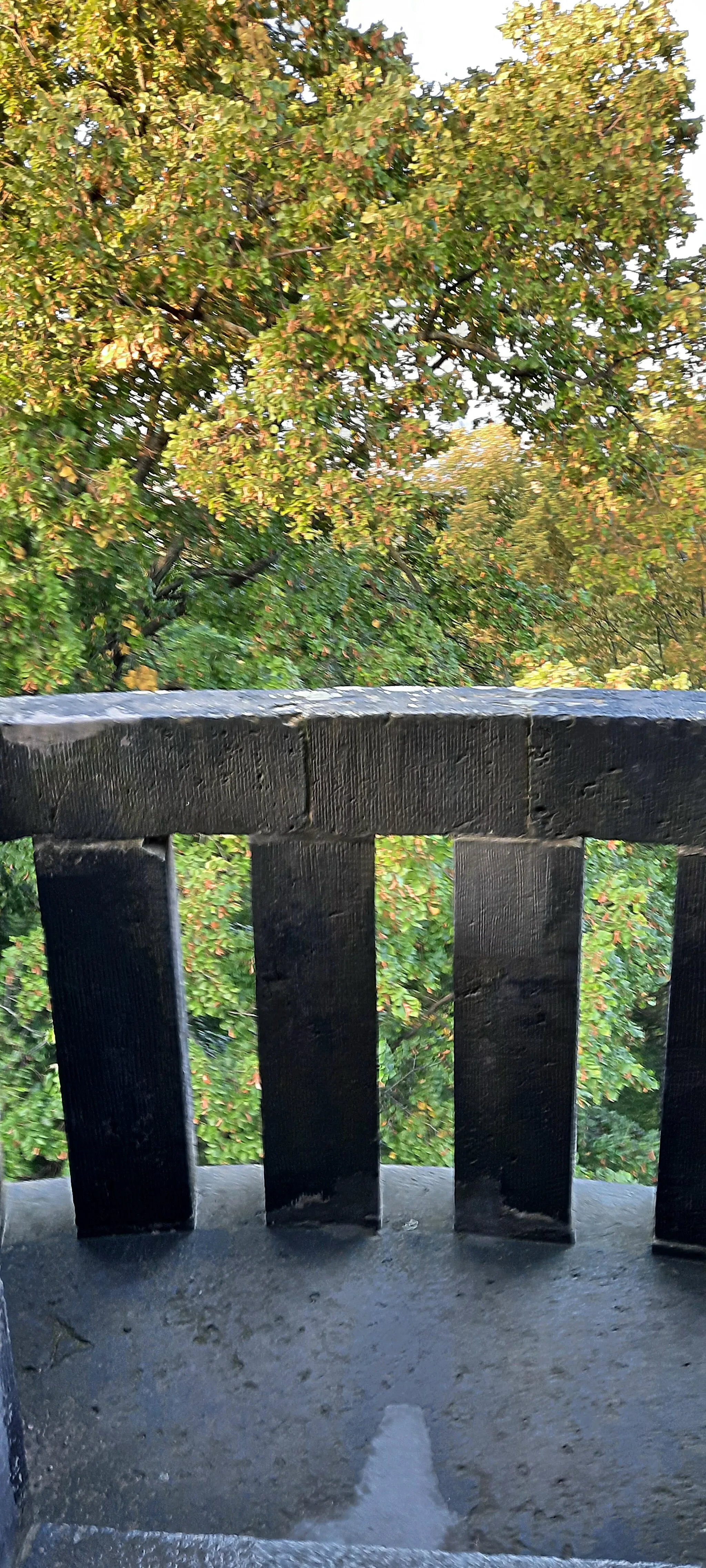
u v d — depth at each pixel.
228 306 10.34
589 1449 1.29
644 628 15.49
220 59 9.91
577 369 11.46
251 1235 1.65
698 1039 1.47
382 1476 1.26
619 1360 1.41
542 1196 1.59
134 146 9.29
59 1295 1.54
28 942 8.55
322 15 11.11
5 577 8.53
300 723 1.42
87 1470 1.28
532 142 10.19
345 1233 1.64
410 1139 9.16
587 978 8.54
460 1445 1.30
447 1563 0.99
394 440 9.27
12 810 1.47
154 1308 1.51
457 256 10.34
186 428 9.10
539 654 11.87
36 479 8.84
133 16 9.63
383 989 8.20
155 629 11.59
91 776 1.45
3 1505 0.97
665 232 11.30
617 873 9.17
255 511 9.36
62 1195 1.76
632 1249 1.60
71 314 9.34
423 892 7.81
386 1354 1.43
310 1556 0.98
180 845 8.66
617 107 10.59
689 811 1.37
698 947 1.43
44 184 8.84
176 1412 1.35
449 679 11.45
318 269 9.30
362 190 9.72
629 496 11.40
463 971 1.51
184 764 1.44
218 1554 0.99
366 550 11.19
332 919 1.50
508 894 1.46
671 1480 1.25
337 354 8.95
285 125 9.15
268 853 1.48
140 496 10.09
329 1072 1.57
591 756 1.37
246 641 11.04
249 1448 1.30
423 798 1.43
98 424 10.27
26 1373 1.41
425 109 10.88
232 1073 8.29
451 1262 1.58
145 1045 1.56
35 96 8.65
